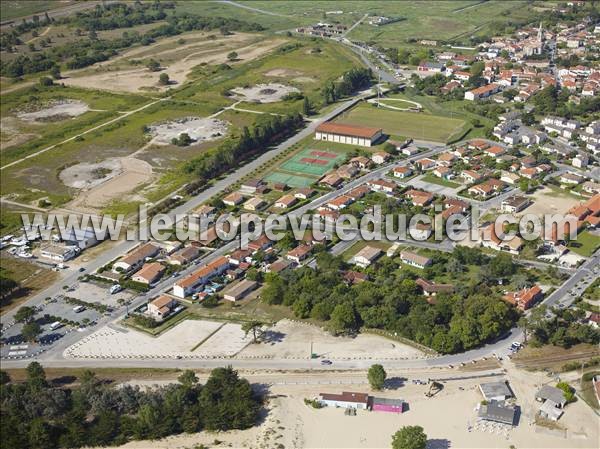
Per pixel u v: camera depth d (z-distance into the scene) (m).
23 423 193.75
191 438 192.88
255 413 198.50
